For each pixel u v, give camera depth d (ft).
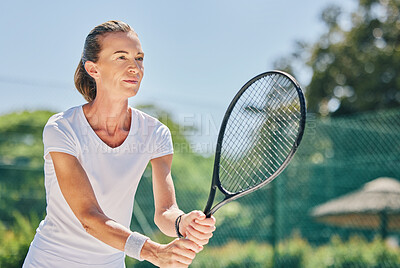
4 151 21.66
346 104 49.14
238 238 22.50
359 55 49.62
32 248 7.21
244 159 8.20
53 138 6.71
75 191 6.54
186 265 6.22
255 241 22.20
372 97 48.52
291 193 22.76
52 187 6.99
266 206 22.09
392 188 24.14
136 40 7.10
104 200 7.17
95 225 6.33
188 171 22.85
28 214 21.81
